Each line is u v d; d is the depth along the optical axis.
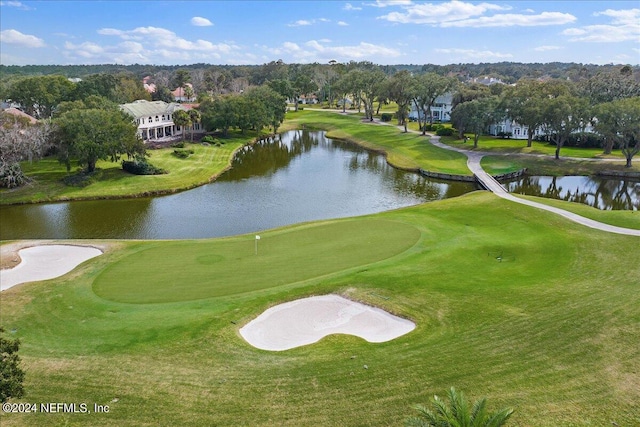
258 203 59.47
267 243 37.97
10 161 61.88
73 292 29.06
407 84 114.56
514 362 20.50
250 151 99.06
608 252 34.28
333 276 30.33
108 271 32.50
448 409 14.52
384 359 21.38
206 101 109.94
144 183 65.62
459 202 52.78
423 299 27.11
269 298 27.44
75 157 65.44
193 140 99.56
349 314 25.98
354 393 18.88
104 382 19.86
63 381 19.92
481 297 27.17
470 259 33.59
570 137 92.75
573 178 72.81
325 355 21.98
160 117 102.12
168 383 19.78
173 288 29.27
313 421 17.33
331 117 148.38
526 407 17.53
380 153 95.31
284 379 20.02
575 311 24.73
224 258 34.53
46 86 114.50
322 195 63.47
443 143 97.19
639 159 80.00
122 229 48.91
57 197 59.75
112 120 68.88
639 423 16.58
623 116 72.12
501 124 106.00
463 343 22.34
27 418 17.64
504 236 39.41
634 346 21.25
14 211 55.34
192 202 59.94
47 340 23.52
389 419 17.27
